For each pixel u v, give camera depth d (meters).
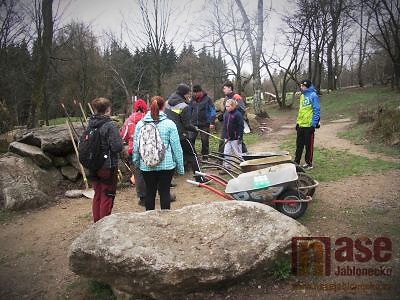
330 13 28.69
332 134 12.68
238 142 7.45
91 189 7.52
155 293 3.62
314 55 32.31
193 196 6.71
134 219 4.15
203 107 8.81
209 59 28.23
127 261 3.61
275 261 3.86
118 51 25.41
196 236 3.97
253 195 5.09
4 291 4.25
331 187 6.46
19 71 15.54
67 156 8.07
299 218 5.20
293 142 11.45
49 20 12.71
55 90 21.00
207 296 3.70
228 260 3.69
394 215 5.06
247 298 3.65
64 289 4.20
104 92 25.89
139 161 4.96
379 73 37.53
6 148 9.41
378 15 22.56
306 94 7.48
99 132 4.80
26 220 6.17
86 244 3.83
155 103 4.77
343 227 4.83
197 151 10.39
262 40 19.36
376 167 7.44
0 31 13.46
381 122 10.48
